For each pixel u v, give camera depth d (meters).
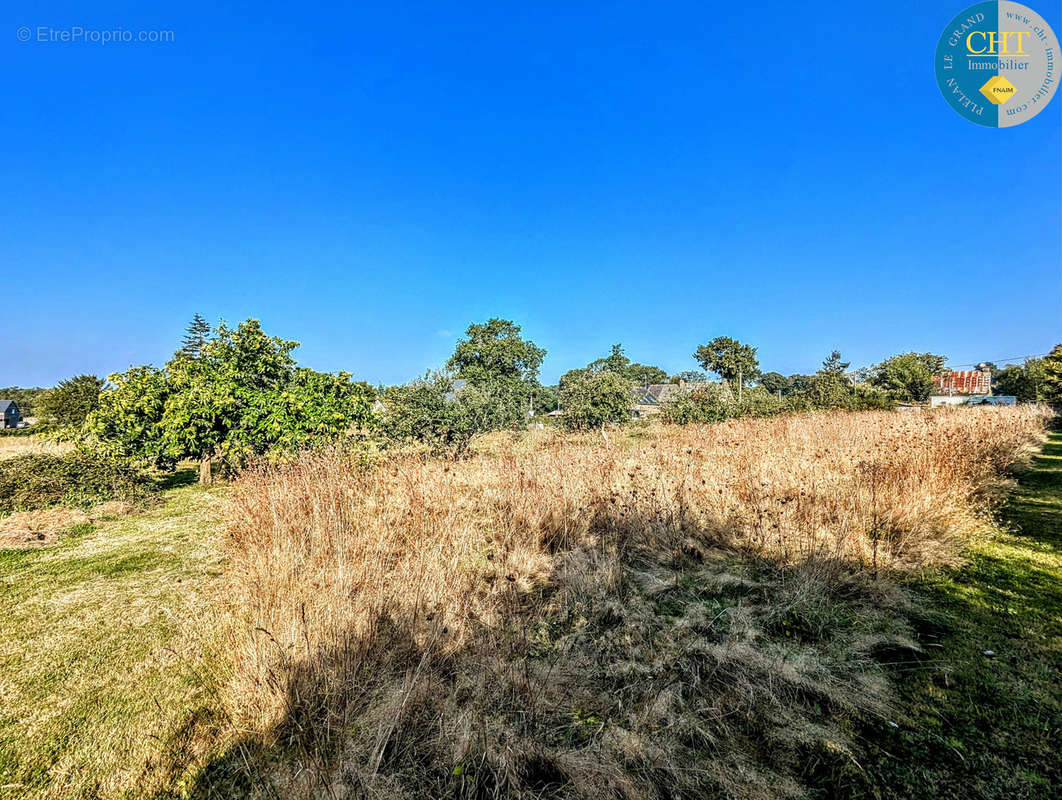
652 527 5.30
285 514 5.07
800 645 3.30
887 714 2.59
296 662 2.88
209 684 3.07
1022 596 3.81
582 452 8.15
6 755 2.53
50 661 3.36
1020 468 8.95
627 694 2.87
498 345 45.06
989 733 2.41
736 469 7.12
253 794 2.25
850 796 2.11
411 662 3.11
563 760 2.31
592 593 4.09
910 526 4.87
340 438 10.33
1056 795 2.04
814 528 4.96
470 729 2.50
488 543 5.38
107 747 2.58
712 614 3.79
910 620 3.54
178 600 4.32
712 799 2.15
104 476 8.23
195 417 9.76
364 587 3.62
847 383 28.94
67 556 5.57
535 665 3.15
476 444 11.81
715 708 2.68
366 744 2.45
